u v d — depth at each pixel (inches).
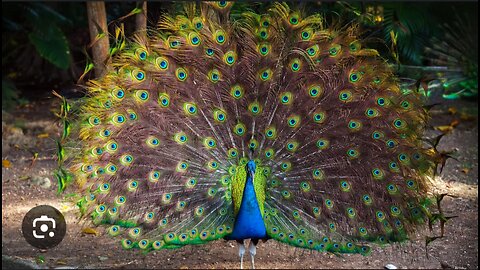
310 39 232.2
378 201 230.7
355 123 232.1
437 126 429.4
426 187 230.7
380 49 317.7
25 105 525.0
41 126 451.8
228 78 231.9
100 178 225.9
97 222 225.5
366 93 233.0
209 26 231.6
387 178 230.7
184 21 233.6
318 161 234.2
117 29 233.0
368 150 232.2
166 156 230.4
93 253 258.2
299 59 231.3
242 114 233.1
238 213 227.0
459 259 249.8
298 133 234.1
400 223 230.1
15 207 302.0
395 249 260.4
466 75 491.8
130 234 225.1
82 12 599.2
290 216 232.7
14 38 600.7
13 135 423.2
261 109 232.2
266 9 257.3
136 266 246.1
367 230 230.5
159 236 226.1
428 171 229.6
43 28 531.2
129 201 227.0
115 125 226.8
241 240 231.8
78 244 266.7
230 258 256.1
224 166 232.7
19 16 587.5
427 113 233.8
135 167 228.1
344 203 231.6
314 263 248.7
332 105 232.7
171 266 247.1
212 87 232.7
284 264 248.5
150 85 229.6
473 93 491.8
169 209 229.1
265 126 233.6
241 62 231.8
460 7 510.3
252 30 231.6
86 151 226.1
